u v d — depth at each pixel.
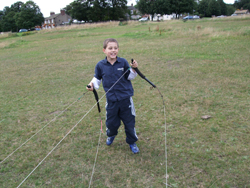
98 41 16.81
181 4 54.84
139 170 2.72
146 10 59.09
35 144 3.46
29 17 65.88
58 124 4.07
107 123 2.89
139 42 14.02
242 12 82.94
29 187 2.59
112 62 2.73
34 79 7.41
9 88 6.61
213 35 13.09
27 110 4.85
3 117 4.55
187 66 7.36
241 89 5.00
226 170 2.61
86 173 2.74
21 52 14.85
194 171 2.63
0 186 2.62
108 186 2.51
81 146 3.31
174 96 4.93
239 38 11.56
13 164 3.01
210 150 2.98
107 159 2.96
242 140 3.14
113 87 2.71
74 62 9.64
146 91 5.39
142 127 3.72
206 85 5.44
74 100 5.23
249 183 2.39
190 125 3.66
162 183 2.49
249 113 3.89
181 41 12.68
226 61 7.48
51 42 20.02
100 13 60.44
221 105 4.29
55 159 3.06
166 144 3.20
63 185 2.58
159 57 9.09
